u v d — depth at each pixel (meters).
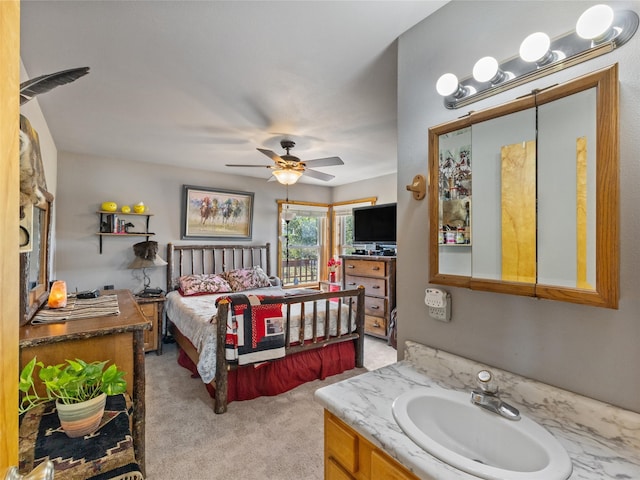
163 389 2.76
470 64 1.24
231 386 2.53
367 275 4.39
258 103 2.36
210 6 1.36
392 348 3.90
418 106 1.44
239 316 2.49
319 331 3.04
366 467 0.97
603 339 0.90
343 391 1.15
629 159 0.85
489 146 1.16
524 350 1.08
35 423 1.29
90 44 1.64
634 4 0.85
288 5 1.35
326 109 2.46
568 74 0.97
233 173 4.94
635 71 0.84
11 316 0.50
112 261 3.98
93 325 1.67
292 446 1.95
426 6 1.35
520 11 1.09
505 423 0.97
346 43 1.62
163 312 4.06
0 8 0.48
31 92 1.21
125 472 1.09
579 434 0.89
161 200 4.34
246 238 5.11
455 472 0.75
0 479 0.47
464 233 1.24
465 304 1.25
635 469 0.76
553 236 1.00
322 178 3.64
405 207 1.49
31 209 1.63
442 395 1.13
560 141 0.98
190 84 2.07
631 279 0.85
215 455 1.86
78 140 3.26
